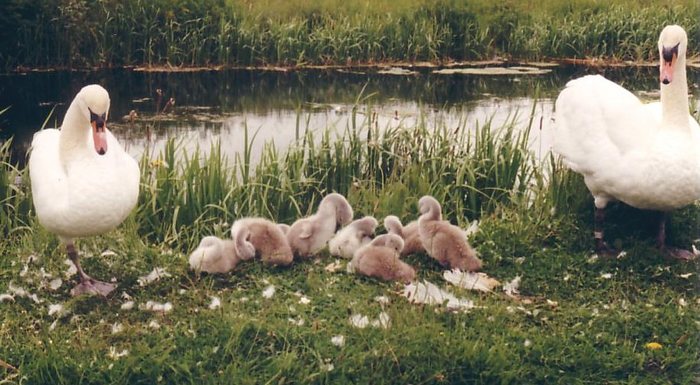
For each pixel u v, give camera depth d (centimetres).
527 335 422
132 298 452
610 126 485
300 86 966
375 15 1155
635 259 481
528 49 1100
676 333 428
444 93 910
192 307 443
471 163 575
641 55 1074
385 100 877
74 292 456
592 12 1124
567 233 504
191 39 1069
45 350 414
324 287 455
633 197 480
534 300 455
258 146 725
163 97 917
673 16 1080
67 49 1070
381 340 413
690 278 470
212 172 555
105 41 1070
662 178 470
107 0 1084
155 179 551
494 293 455
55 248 492
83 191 447
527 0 1180
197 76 1023
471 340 415
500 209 545
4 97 928
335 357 407
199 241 526
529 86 941
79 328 428
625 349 418
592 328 431
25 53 1066
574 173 533
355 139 599
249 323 420
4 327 429
